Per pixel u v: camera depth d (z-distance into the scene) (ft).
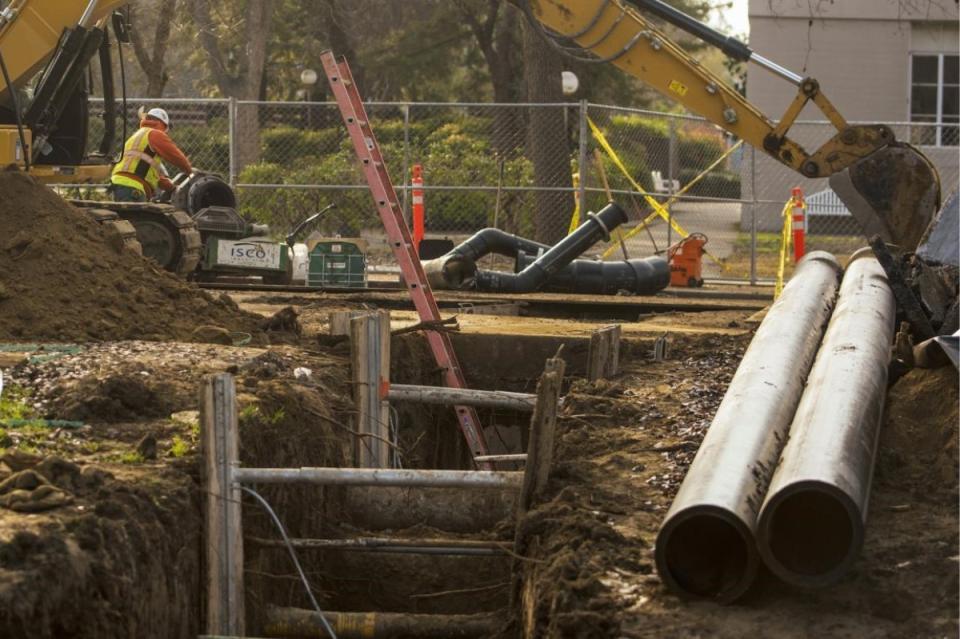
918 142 120.78
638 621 24.80
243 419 33.14
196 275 73.61
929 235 47.52
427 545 31.63
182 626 28.40
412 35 148.87
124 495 27.53
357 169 97.76
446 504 37.86
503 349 53.01
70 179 63.62
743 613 25.21
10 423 33.06
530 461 31.42
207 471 29.53
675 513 25.58
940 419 34.40
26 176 50.65
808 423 28.91
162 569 27.32
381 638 31.78
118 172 70.13
